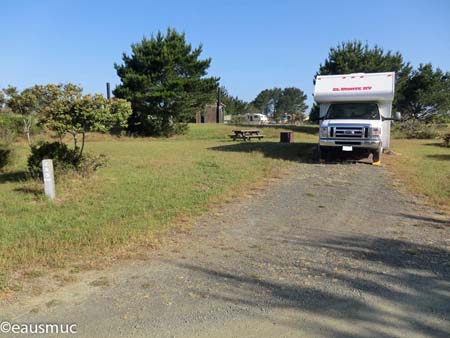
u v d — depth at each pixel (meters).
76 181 8.97
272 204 7.51
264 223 6.21
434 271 4.27
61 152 9.70
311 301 3.58
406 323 3.21
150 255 4.74
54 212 6.61
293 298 3.64
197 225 6.02
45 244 4.98
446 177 10.27
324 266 4.42
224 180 9.66
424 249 4.99
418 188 8.87
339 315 3.34
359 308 3.46
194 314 3.36
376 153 13.17
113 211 6.64
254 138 26.84
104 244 5.02
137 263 4.50
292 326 3.17
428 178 10.11
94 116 8.75
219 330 3.12
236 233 5.67
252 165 12.28
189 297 3.67
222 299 3.63
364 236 5.54
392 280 4.04
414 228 5.94
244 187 9.00
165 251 4.89
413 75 38.56
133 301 3.60
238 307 3.48
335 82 14.18
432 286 3.90
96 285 3.93
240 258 4.68
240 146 19.72
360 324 3.20
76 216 6.36
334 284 3.94
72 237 5.25
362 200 7.88
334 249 5.00
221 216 6.58
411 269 4.33
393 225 6.10
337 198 8.06
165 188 8.57
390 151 16.12
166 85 28.25
